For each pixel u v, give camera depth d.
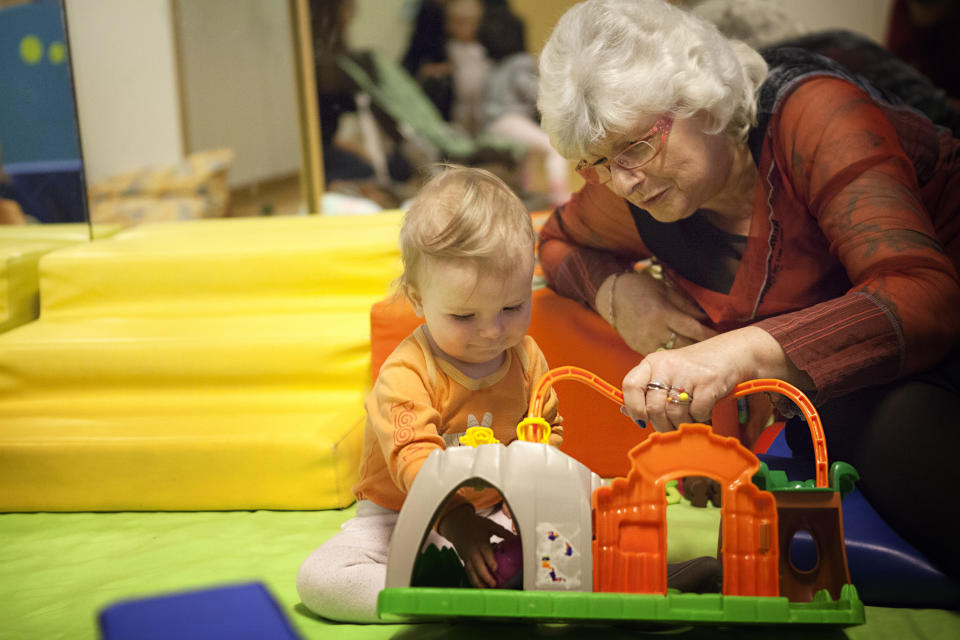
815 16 3.89
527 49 4.45
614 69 1.27
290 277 2.19
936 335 1.23
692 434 1.04
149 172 3.96
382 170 4.48
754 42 2.63
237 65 4.03
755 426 1.55
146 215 3.81
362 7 4.29
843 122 1.34
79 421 1.92
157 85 4.09
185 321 2.15
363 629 1.19
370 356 1.98
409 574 1.00
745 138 1.40
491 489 1.29
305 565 1.24
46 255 2.31
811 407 1.13
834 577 1.07
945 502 1.16
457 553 1.14
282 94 4.10
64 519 1.78
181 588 1.37
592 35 1.30
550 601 0.96
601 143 1.31
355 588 1.18
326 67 4.25
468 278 1.14
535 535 1.00
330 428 1.81
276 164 4.13
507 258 1.15
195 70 4.04
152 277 2.23
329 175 4.37
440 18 4.39
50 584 1.42
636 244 1.66
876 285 1.25
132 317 2.22
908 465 1.20
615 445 1.69
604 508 1.03
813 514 1.07
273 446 1.74
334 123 4.34
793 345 1.21
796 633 1.13
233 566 1.46
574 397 1.69
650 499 1.02
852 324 1.22
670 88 1.26
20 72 2.77
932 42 3.86
